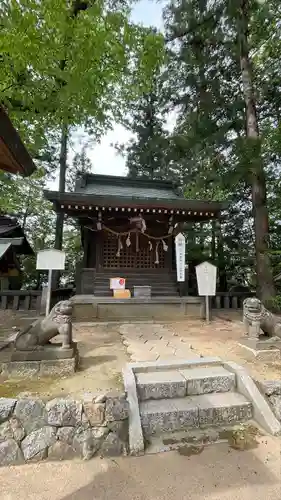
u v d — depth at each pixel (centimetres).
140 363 365
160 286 861
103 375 346
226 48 1043
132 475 227
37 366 346
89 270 849
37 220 1712
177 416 286
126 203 755
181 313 804
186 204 783
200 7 970
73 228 1748
